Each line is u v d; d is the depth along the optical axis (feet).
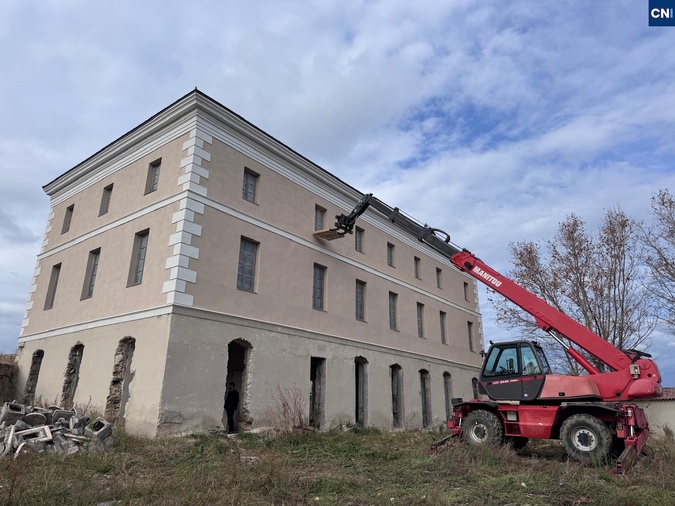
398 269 73.87
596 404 33.09
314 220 58.23
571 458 32.01
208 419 40.16
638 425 32.71
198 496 20.59
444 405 76.89
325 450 37.37
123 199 50.96
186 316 40.37
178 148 46.70
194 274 41.88
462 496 23.17
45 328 54.49
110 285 47.39
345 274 61.52
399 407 67.10
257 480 23.57
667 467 29.58
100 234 51.96
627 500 22.11
